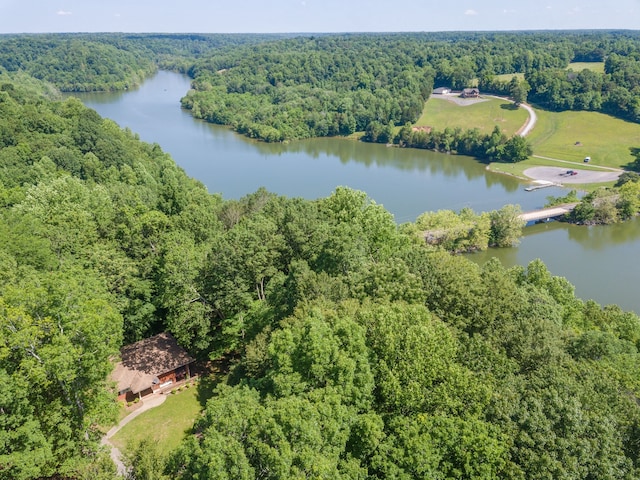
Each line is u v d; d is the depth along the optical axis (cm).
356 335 3027
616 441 2705
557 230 11038
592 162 16062
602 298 8044
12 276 3891
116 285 4884
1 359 2836
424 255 4662
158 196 8394
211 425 2722
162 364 4694
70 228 5588
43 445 2884
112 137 12050
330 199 6366
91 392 3331
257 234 4925
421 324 3269
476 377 3127
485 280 4300
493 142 17400
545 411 2816
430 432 2742
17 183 8694
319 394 2750
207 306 4759
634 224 11288
